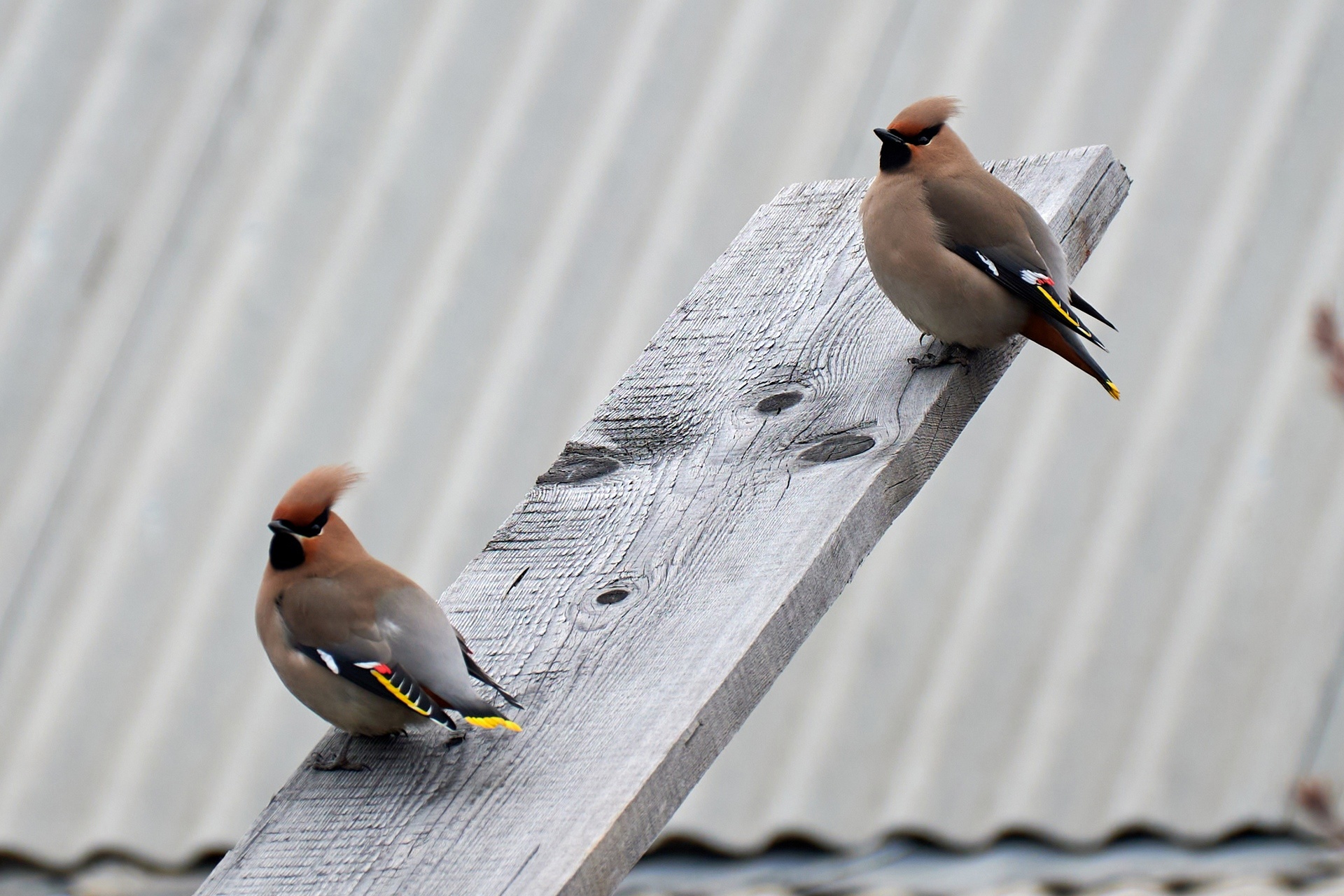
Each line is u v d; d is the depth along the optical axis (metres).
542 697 5.22
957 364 6.88
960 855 10.60
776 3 12.14
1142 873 10.54
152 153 11.70
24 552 10.69
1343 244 11.79
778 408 6.60
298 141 11.65
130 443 10.93
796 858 10.56
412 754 5.13
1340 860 10.49
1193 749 10.81
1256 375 11.59
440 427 10.98
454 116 11.77
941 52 12.03
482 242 11.43
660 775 4.84
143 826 10.19
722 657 5.20
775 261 7.68
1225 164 11.98
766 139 11.70
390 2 12.07
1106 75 12.09
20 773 10.25
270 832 4.94
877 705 10.85
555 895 4.47
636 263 11.36
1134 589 11.15
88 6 12.15
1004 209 7.33
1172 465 11.40
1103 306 11.68
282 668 5.51
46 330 11.20
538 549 5.95
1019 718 10.87
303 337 11.16
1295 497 11.34
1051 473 11.37
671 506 6.02
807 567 5.53
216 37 12.03
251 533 10.70
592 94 11.86
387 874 4.69
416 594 5.55
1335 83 12.22
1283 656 11.05
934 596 11.11
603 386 11.01
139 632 10.55
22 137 11.73
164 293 11.30
